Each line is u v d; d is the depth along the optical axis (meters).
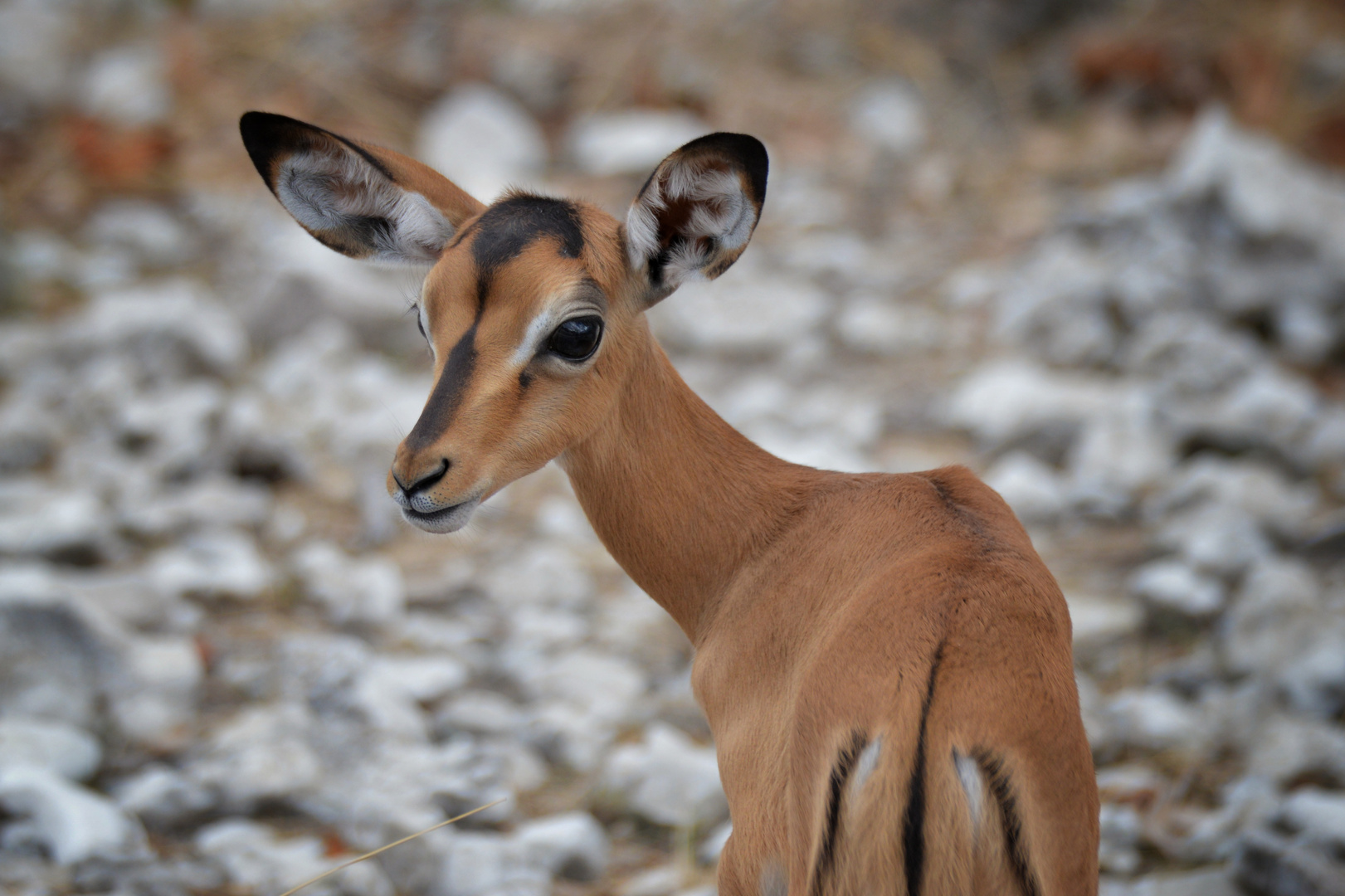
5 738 8.38
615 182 19.66
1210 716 8.88
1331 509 11.77
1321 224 16.19
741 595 5.86
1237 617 9.55
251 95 21.62
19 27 22.12
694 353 15.97
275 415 13.77
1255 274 16.11
